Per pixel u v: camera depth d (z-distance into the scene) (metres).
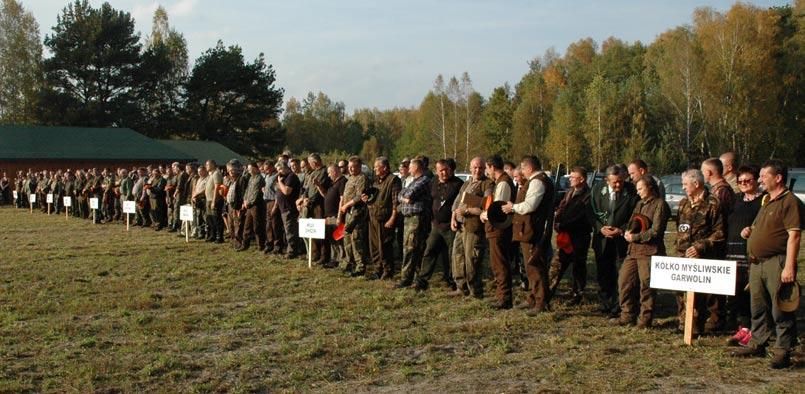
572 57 89.12
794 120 50.19
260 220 15.15
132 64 60.19
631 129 50.91
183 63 72.50
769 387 6.00
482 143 67.06
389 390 6.04
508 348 7.30
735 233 7.62
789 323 6.51
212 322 8.50
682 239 7.90
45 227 22.69
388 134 114.81
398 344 7.47
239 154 66.56
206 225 17.58
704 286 7.28
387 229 11.46
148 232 20.34
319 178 13.32
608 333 7.97
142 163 49.72
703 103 48.53
